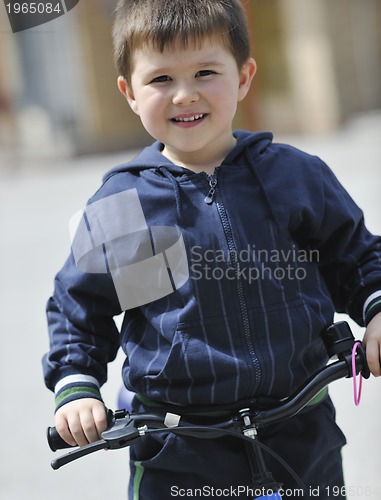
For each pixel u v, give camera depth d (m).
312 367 4.80
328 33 35.34
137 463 4.90
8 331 12.95
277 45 35.50
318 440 4.88
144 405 4.88
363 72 36.75
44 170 32.66
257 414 4.45
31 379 11.02
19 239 19.70
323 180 5.13
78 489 8.23
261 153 5.05
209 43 4.77
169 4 4.79
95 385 4.87
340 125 35.31
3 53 36.38
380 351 4.63
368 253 5.14
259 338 4.68
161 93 4.80
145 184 4.97
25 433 9.55
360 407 9.09
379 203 17.12
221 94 4.82
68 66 35.94
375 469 7.83
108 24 35.31
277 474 4.84
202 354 4.62
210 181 4.91
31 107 36.75
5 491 8.30
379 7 37.03
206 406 4.67
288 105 35.69
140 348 4.82
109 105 36.25
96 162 33.34
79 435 4.64
